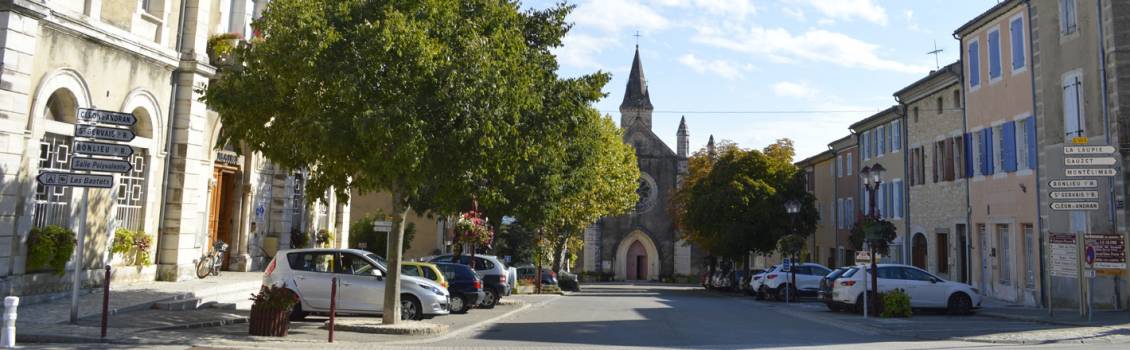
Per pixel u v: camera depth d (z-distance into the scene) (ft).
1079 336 49.57
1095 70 69.26
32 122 49.42
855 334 53.01
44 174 40.75
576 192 100.17
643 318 65.57
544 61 52.34
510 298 95.04
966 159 95.86
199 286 61.00
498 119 44.57
